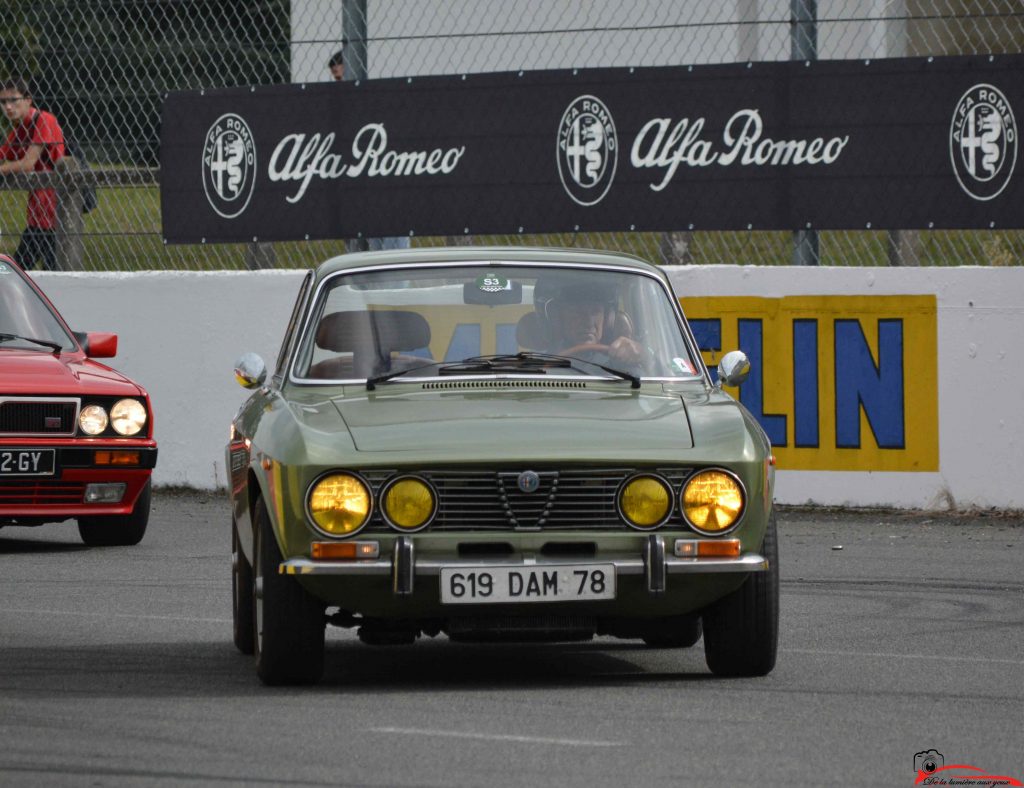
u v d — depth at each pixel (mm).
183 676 24062
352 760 18188
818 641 27344
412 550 21891
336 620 23391
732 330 45844
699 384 25859
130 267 51875
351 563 22000
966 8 47500
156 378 50875
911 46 52281
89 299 51406
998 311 44250
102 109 52062
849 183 45594
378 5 55875
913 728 20062
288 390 25594
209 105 50125
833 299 45156
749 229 46250
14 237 52688
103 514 39188
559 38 54688
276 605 22688
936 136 45250
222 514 45969
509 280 26531
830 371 45188
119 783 17234
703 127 46406
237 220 49938
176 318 50656
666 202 46750
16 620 29516
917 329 44625
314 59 52250
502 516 22250
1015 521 43406
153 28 51844
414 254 27297
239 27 51812
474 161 48031
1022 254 47125
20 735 19594
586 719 20516
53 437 38656
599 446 22500
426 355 25828
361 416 23625
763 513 22859
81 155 52156
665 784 17062
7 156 52594
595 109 47156
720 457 22609
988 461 44406
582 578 22000
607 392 25078
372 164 48781
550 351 26000
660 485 22469
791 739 19328
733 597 23281
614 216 47094
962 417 44500
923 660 25438
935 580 34531
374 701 21844
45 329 42188
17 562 37375
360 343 25891
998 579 34656
